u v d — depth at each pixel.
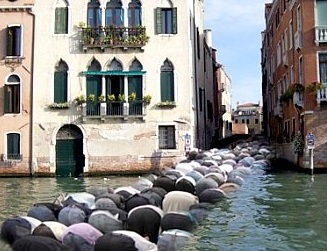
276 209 13.84
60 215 10.95
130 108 27.50
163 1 28.36
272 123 41.53
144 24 28.20
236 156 27.56
